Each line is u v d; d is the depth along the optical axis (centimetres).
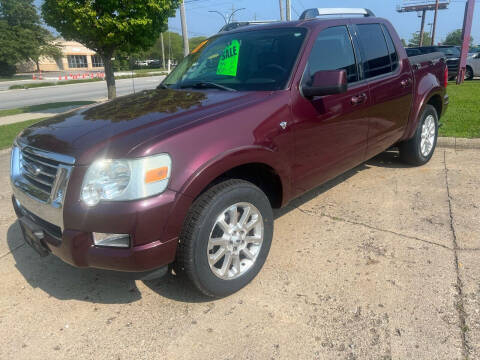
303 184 333
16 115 1312
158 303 280
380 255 322
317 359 224
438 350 224
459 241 336
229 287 277
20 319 269
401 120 452
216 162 249
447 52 1861
